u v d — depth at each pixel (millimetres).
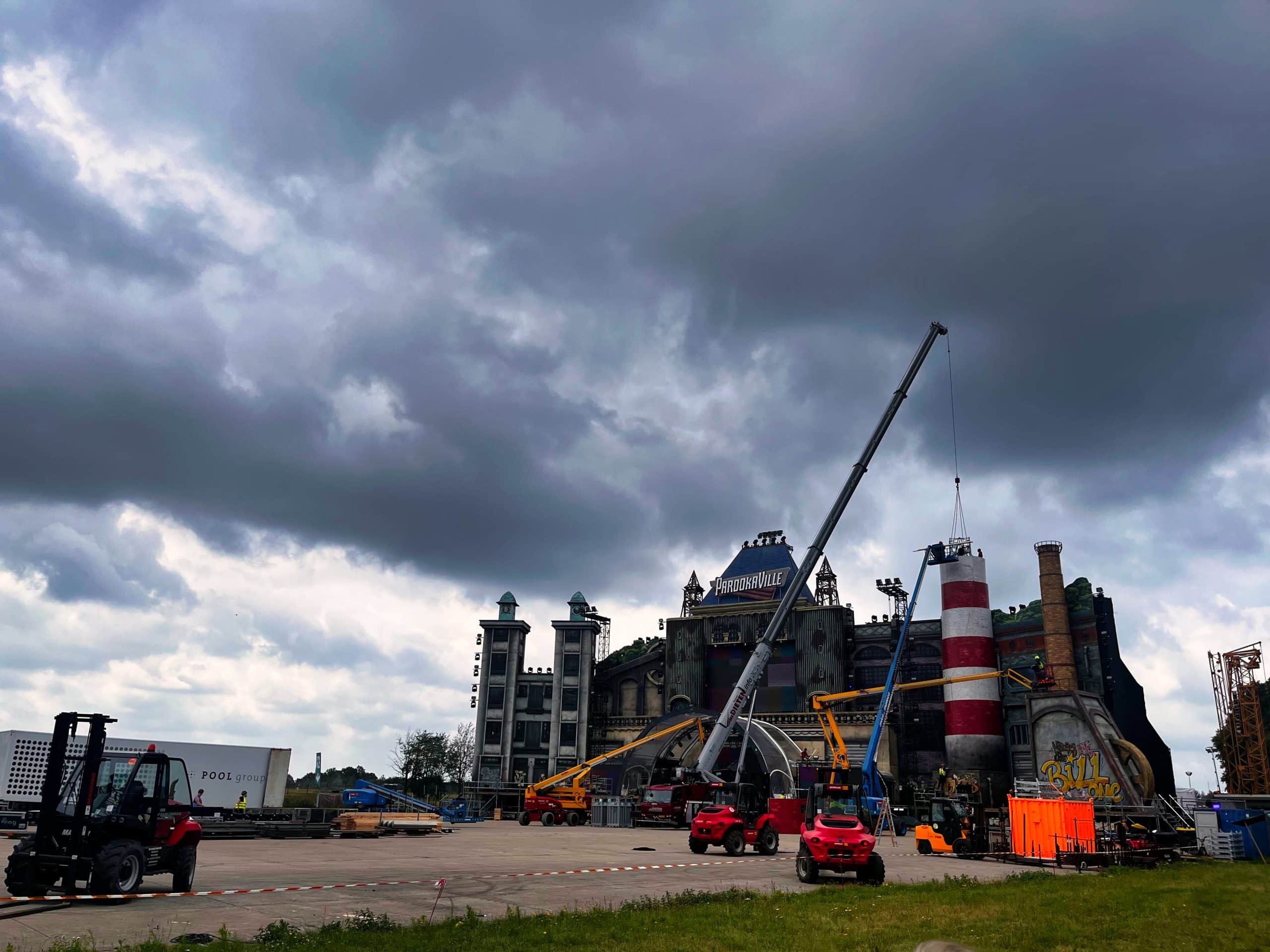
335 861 32750
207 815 52625
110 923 16688
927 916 19438
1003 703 93625
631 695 114250
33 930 15812
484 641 115750
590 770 87812
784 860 36000
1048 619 93750
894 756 95312
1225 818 46344
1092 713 81125
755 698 105125
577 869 30812
